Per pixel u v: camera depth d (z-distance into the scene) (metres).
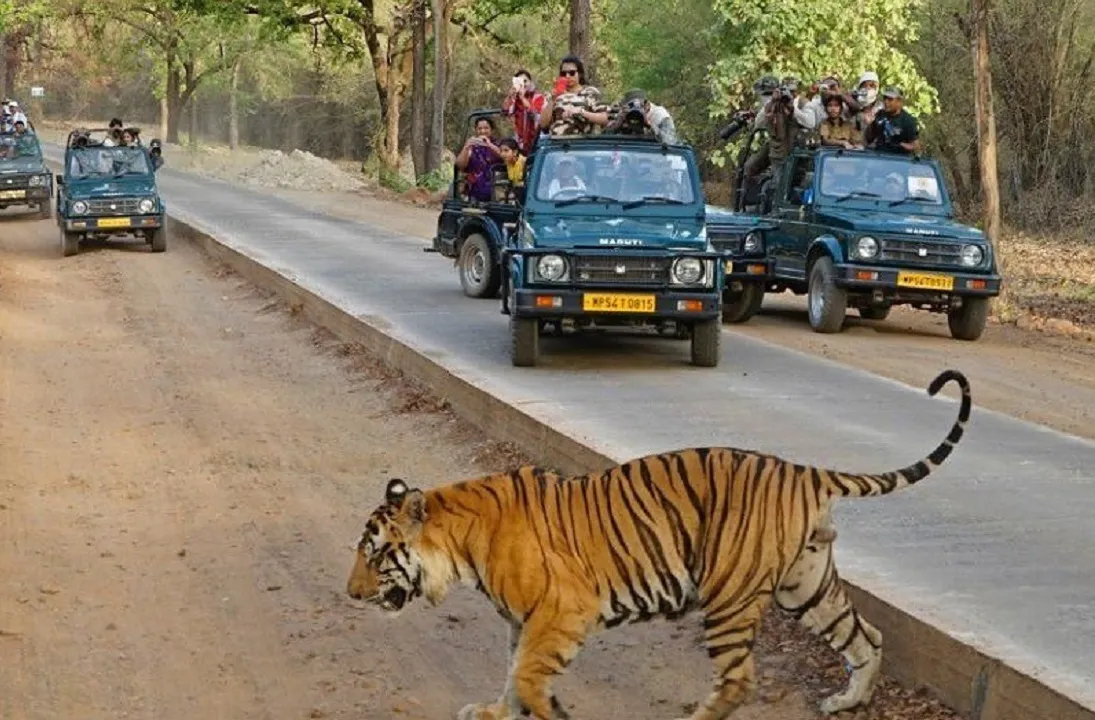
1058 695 7.37
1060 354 21.44
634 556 7.59
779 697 8.57
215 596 11.12
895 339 22.33
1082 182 42.16
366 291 25.19
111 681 9.44
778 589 7.93
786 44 40.94
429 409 17.23
